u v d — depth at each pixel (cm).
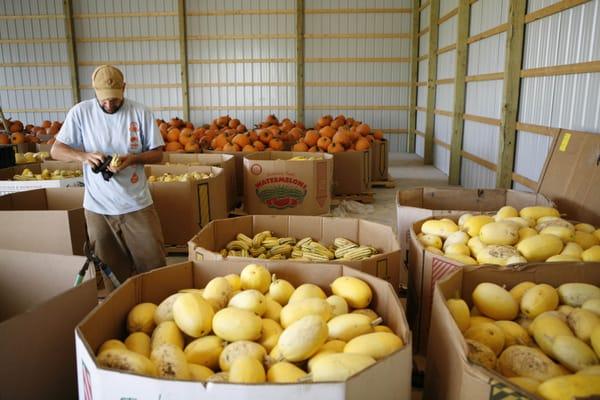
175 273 156
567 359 117
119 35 1037
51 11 1020
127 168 249
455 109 691
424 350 189
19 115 1077
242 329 120
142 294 147
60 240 257
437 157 878
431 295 183
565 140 320
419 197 298
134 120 246
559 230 196
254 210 457
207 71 1051
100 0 1020
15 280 167
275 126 697
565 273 157
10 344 118
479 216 213
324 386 86
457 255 187
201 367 113
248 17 1023
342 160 570
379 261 177
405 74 1048
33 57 1048
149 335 133
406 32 1025
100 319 121
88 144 245
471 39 648
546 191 320
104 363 102
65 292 133
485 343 124
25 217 257
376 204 581
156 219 266
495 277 156
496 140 555
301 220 253
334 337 123
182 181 364
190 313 124
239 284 153
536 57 440
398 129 1080
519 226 201
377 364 93
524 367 113
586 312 130
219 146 587
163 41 1035
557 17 397
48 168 453
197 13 1022
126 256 273
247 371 101
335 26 1027
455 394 103
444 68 830
